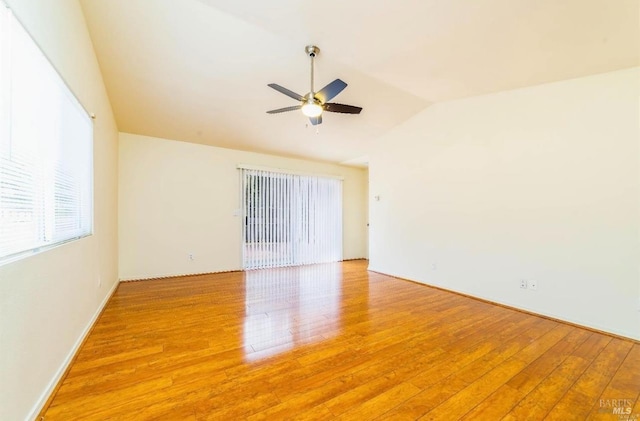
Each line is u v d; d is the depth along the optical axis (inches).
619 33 85.3
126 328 104.8
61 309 72.8
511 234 132.4
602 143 105.8
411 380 73.4
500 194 136.8
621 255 101.6
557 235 117.4
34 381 57.6
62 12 70.3
